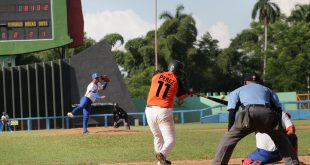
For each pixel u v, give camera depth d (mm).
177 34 187375
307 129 53531
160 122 24578
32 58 180875
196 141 40281
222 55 194000
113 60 114500
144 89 162250
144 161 29203
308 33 167875
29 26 111938
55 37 111938
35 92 112312
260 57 194000
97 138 42500
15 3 111812
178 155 31141
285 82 161125
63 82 111875
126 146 37281
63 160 30359
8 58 114312
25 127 108562
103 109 112188
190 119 133250
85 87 113125
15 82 111812
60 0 112125
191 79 187750
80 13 122312
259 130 21062
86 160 30109
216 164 21438
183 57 187250
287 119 23109
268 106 20688
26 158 31734
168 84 24578
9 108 111812
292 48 166375
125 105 113312
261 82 21984
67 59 113562
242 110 20859
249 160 24219
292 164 21172
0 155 33719
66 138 43375
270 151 23812
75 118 108250
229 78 197125
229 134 21297
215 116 102062
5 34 112125
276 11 187500
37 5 112000
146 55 185000
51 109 111938
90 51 114188
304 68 162375
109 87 113562
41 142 41906
